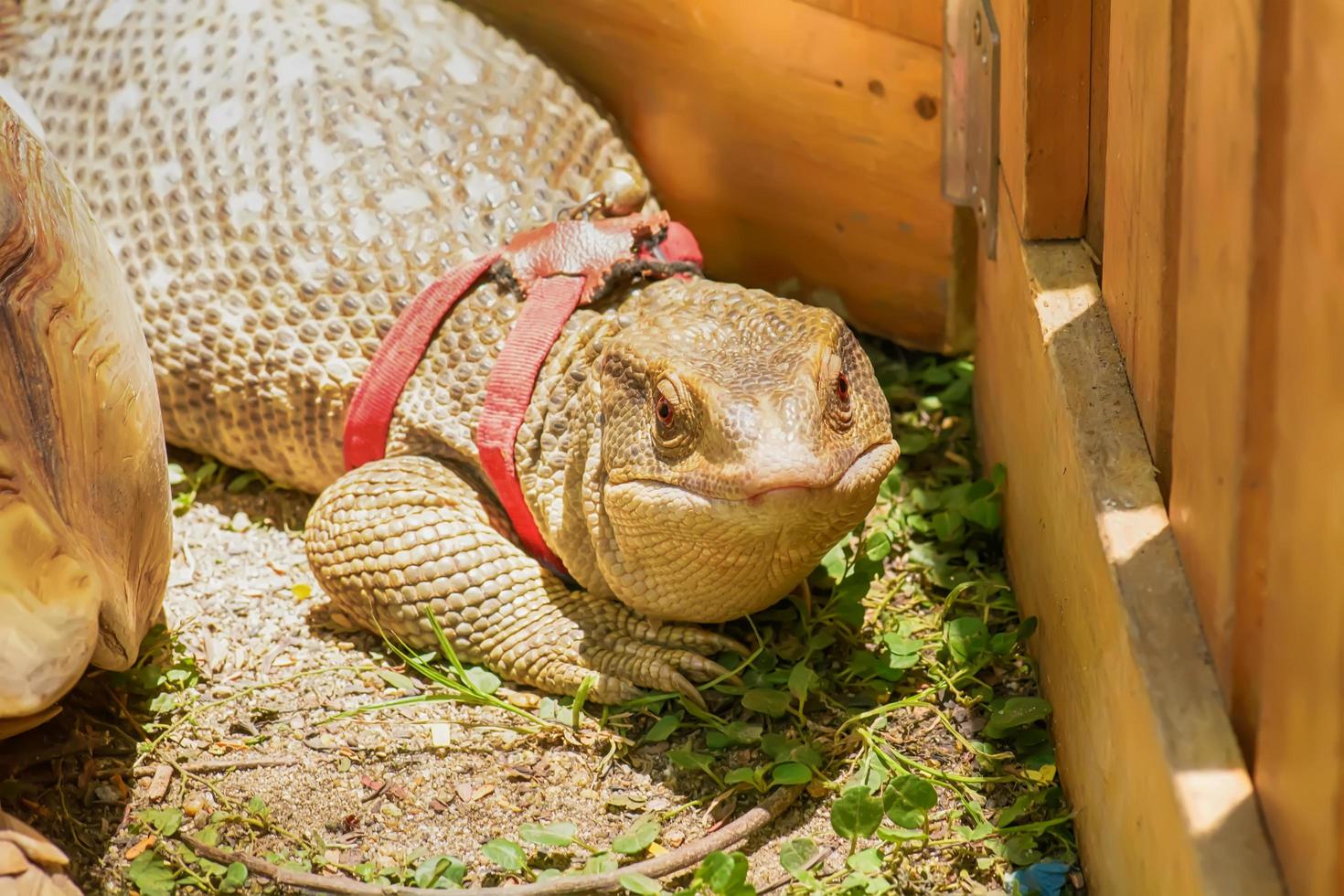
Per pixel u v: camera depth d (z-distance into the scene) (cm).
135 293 474
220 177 473
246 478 495
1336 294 204
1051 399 356
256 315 458
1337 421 205
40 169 352
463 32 519
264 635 433
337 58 495
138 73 501
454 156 474
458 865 351
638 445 365
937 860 350
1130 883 293
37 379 334
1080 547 330
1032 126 381
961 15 444
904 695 404
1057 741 372
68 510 339
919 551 455
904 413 521
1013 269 413
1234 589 254
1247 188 235
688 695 395
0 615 320
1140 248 318
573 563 409
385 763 388
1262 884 235
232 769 386
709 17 504
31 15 527
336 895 346
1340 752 209
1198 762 254
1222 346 253
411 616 414
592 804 374
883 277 525
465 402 431
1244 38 234
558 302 421
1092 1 368
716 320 379
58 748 383
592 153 496
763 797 370
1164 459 312
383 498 421
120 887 353
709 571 372
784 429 338
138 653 412
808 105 503
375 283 452
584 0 526
